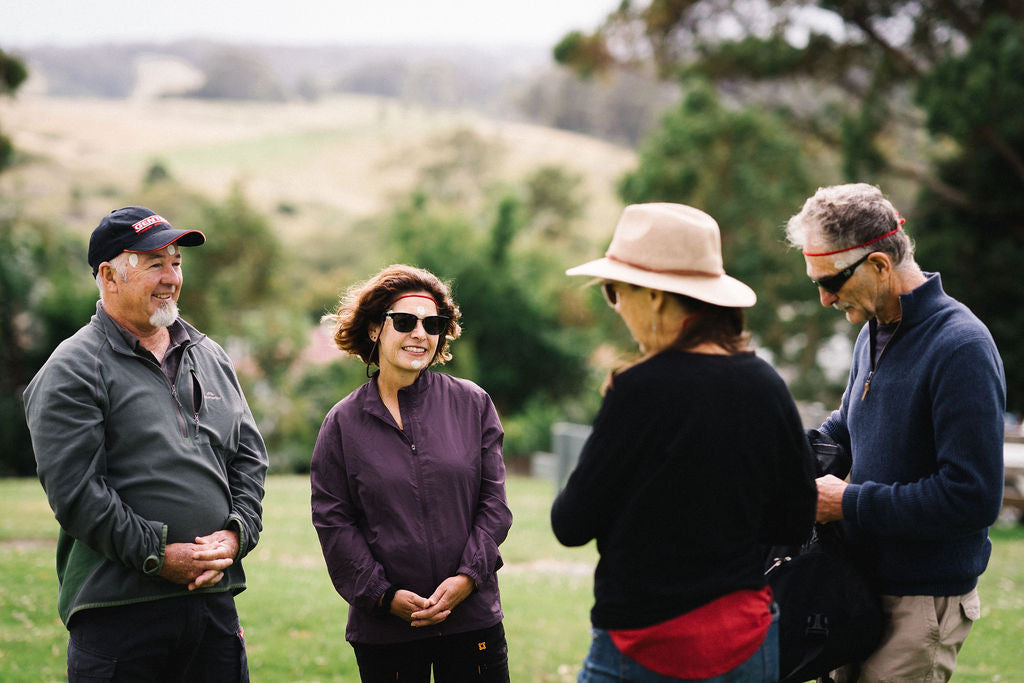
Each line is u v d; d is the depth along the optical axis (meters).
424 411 3.26
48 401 2.90
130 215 3.13
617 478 2.28
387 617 3.06
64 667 4.66
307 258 71.06
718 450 2.22
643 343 2.44
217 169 120.44
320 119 181.62
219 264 31.75
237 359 25.25
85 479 2.88
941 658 2.77
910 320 2.75
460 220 25.47
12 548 7.74
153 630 3.00
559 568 8.02
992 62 14.77
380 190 106.25
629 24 20.39
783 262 19.00
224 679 3.20
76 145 121.75
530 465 22.02
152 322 3.12
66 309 21.19
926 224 17.00
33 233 24.12
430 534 3.11
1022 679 4.62
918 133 19.27
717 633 2.24
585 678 2.39
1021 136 14.48
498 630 3.21
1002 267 15.26
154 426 3.06
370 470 3.13
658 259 2.35
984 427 2.56
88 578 2.99
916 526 2.61
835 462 2.98
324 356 27.39
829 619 2.72
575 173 70.38
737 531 2.28
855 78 19.92
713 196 20.11
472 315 24.44
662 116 21.48
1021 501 9.93
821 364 19.69
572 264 28.09
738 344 2.37
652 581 2.26
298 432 22.59
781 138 20.03
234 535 3.17
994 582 7.12
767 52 19.28
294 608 5.98
